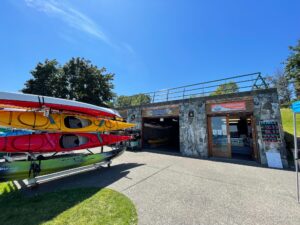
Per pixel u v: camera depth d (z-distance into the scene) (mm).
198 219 3545
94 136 8508
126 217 3574
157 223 3379
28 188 5461
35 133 6688
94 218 3551
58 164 6320
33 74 22750
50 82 22578
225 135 10039
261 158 8484
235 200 4461
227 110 9828
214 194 4840
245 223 3410
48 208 4023
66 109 7176
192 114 11203
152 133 17188
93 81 24484
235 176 6527
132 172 7129
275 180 6059
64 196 4699
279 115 8219
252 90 9062
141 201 4371
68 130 7582
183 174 6797
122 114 15984
